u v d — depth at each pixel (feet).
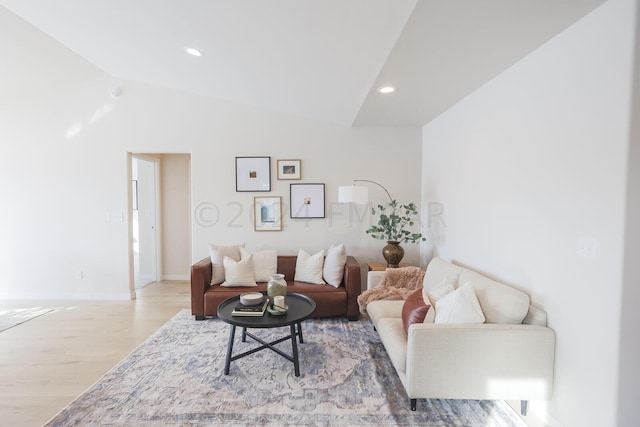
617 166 4.66
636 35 4.39
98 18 8.18
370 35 6.40
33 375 7.70
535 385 5.90
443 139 11.14
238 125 13.34
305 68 8.80
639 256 4.58
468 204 9.21
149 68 11.26
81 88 13.15
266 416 6.24
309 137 13.41
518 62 6.87
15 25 9.02
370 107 10.44
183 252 17.29
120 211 13.42
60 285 13.60
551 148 5.92
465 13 5.04
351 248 13.58
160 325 10.82
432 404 6.64
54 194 13.37
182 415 6.24
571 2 4.75
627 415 4.72
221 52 8.77
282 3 6.11
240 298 8.89
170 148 13.32
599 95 4.91
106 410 6.37
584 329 5.22
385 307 8.93
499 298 6.44
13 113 13.19
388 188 13.51
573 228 5.43
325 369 7.97
